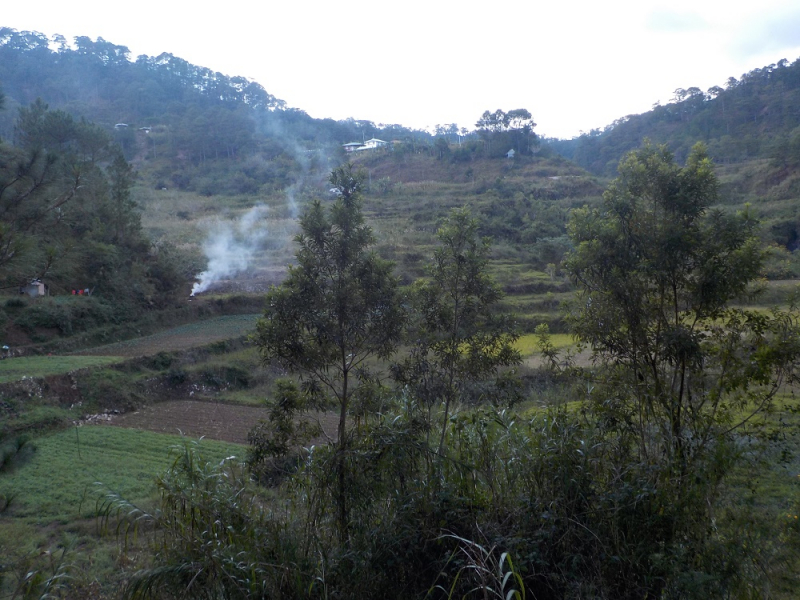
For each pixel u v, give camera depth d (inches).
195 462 218.2
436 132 3853.3
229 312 1102.4
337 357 230.4
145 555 207.3
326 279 227.0
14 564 194.4
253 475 249.9
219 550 169.9
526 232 1434.5
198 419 597.3
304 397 226.8
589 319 239.1
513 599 163.3
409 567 176.2
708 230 232.4
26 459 177.0
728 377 220.8
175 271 1056.8
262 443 227.6
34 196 208.4
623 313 231.6
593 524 177.2
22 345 761.6
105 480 393.4
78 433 516.1
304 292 221.6
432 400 228.7
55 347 784.3
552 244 1279.5
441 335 234.1
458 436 221.9
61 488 379.6
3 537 291.4
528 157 2348.7
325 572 170.4
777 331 217.8
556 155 2442.2
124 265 994.7
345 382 224.5
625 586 168.1
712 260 225.0
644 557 169.5
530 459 197.2
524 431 219.6
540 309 1000.2
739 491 216.2
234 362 775.7
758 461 213.6
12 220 200.8
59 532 307.6
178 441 500.4
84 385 628.7
